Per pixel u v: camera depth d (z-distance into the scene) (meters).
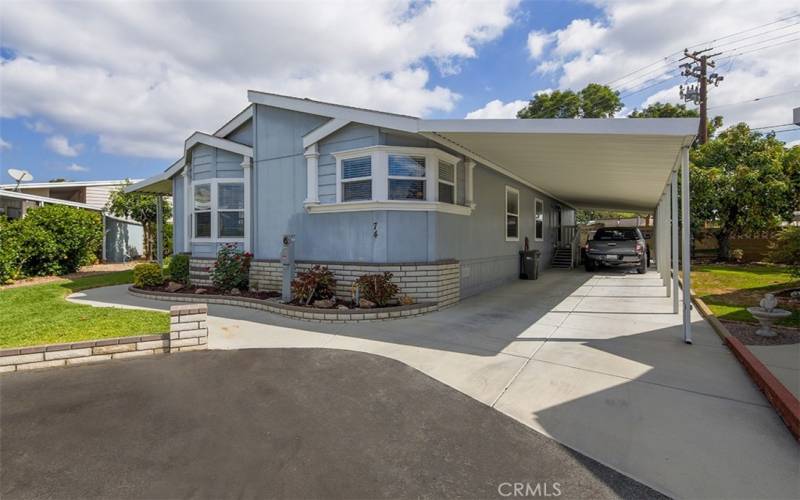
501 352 4.83
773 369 4.00
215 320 6.66
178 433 2.95
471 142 6.60
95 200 23.34
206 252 9.55
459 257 8.38
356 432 2.96
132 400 3.51
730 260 16.64
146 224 20.09
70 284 10.81
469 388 3.76
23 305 7.60
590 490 2.29
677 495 2.23
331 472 2.47
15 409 3.33
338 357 4.70
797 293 8.05
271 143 8.63
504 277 11.16
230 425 3.07
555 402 3.43
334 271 7.57
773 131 17.95
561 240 18.56
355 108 6.95
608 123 4.74
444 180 7.79
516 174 10.26
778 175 15.24
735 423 3.03
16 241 11.36
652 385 3.76
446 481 2.38
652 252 20.77
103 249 17.31
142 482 2.38
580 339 5.37
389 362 4.51
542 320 6.54
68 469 2.50
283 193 8.46
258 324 6.36
